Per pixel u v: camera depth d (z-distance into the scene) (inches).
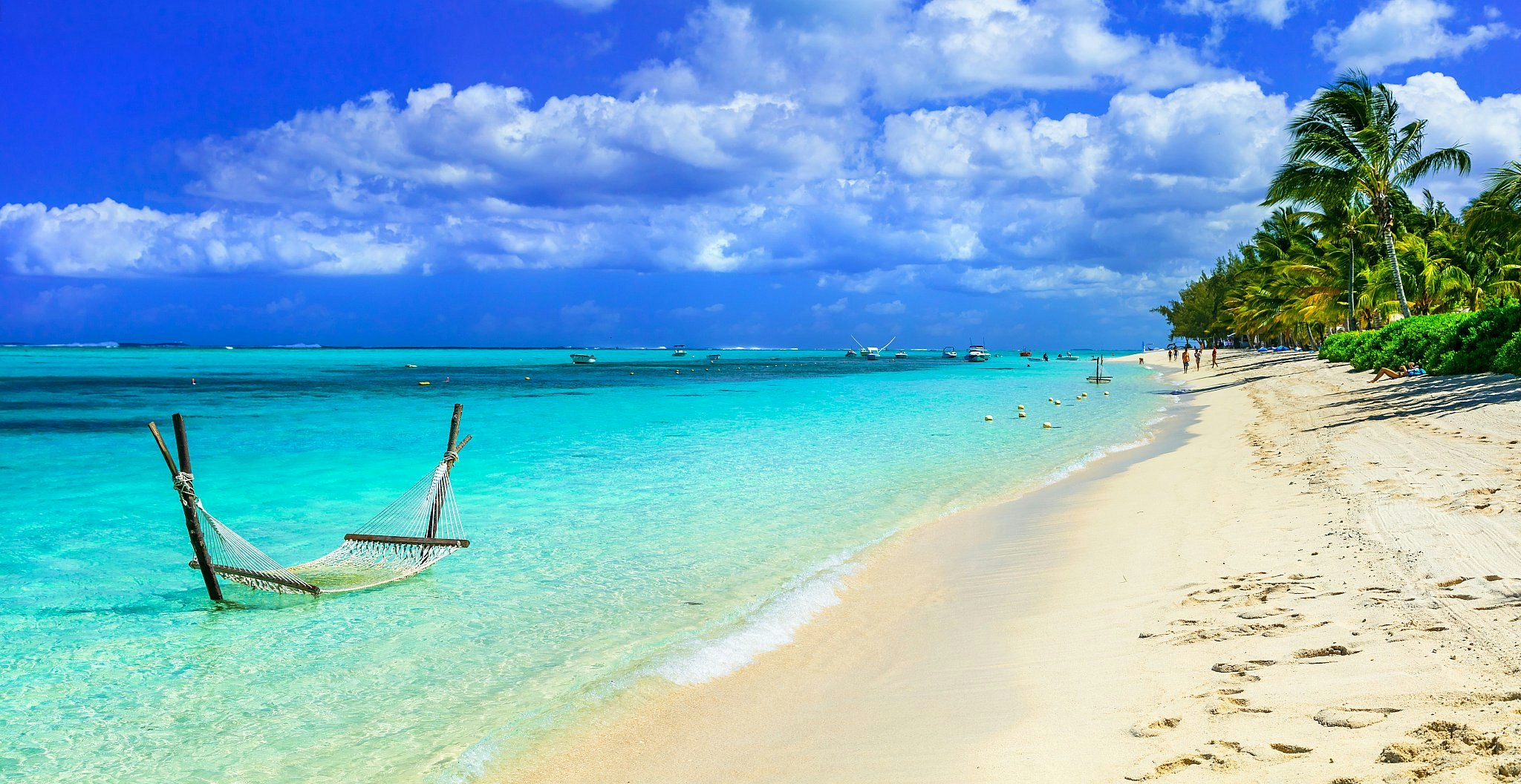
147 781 230.4
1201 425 1065.5
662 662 296.0
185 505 387.9
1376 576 307.3
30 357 7076.8
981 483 684.7
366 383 3026.6
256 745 250.2
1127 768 186.4
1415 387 1096.8
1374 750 175.8
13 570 457.1
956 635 314.8
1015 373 3919.8
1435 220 2381.9
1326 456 615.2
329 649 329.4
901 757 212.1
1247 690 222.1
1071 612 326.0
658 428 1254.3
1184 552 393.4
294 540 544.4
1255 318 3878.0
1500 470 463.5
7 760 243.4
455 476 773.9
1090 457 815.1
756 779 209.6
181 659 320.5
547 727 248.1
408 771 231.5
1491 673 206.4
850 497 637.3
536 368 5344.5
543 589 406.0
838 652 305.1
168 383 2925.7
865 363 6756.9
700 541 500.4
